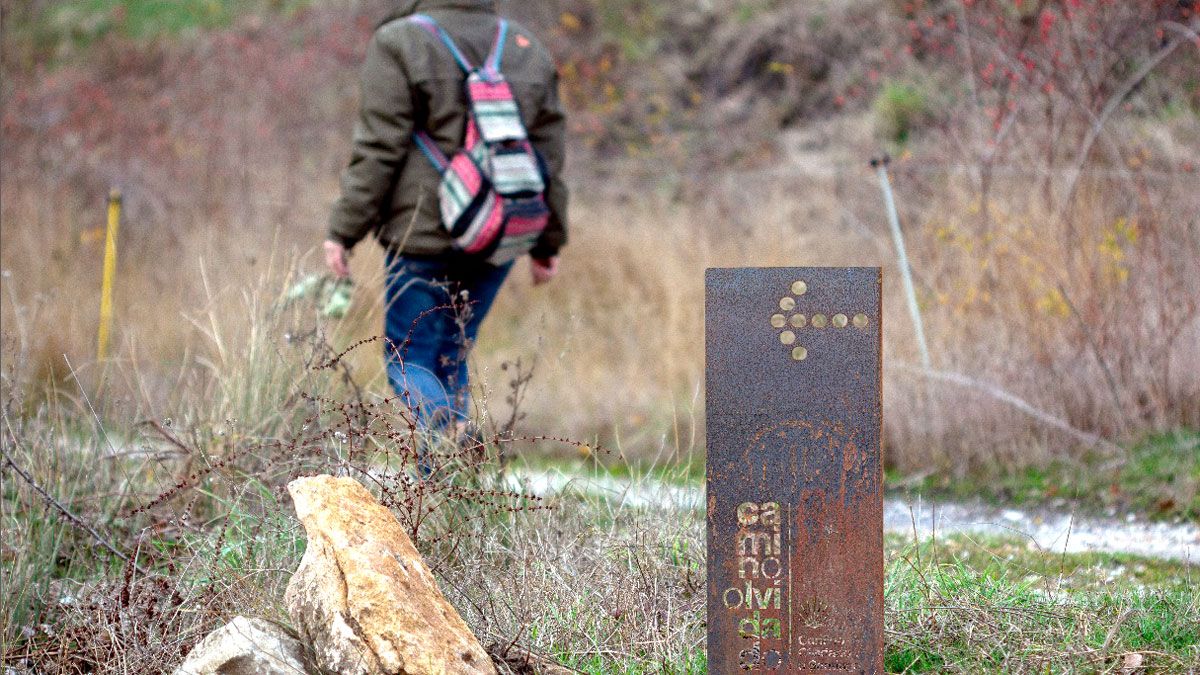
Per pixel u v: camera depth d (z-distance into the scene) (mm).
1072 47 10625
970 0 10766
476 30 7520
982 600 5188
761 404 4199
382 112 7281
